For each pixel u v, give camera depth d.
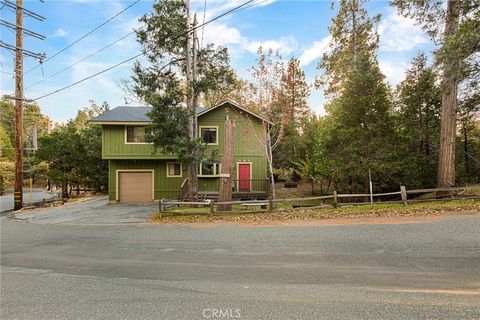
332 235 7.56
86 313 3.89
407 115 16.72
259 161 19.48
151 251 7.05
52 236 9.60
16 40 17.98
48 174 24.45
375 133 14.17
